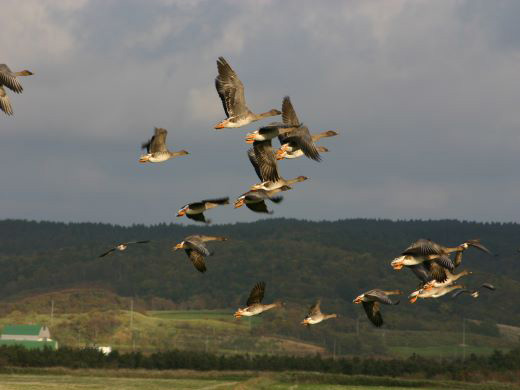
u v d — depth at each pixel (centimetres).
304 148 2731
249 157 2933
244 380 8812
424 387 8075
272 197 2908
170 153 3128
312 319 3134
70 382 7962
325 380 8194
